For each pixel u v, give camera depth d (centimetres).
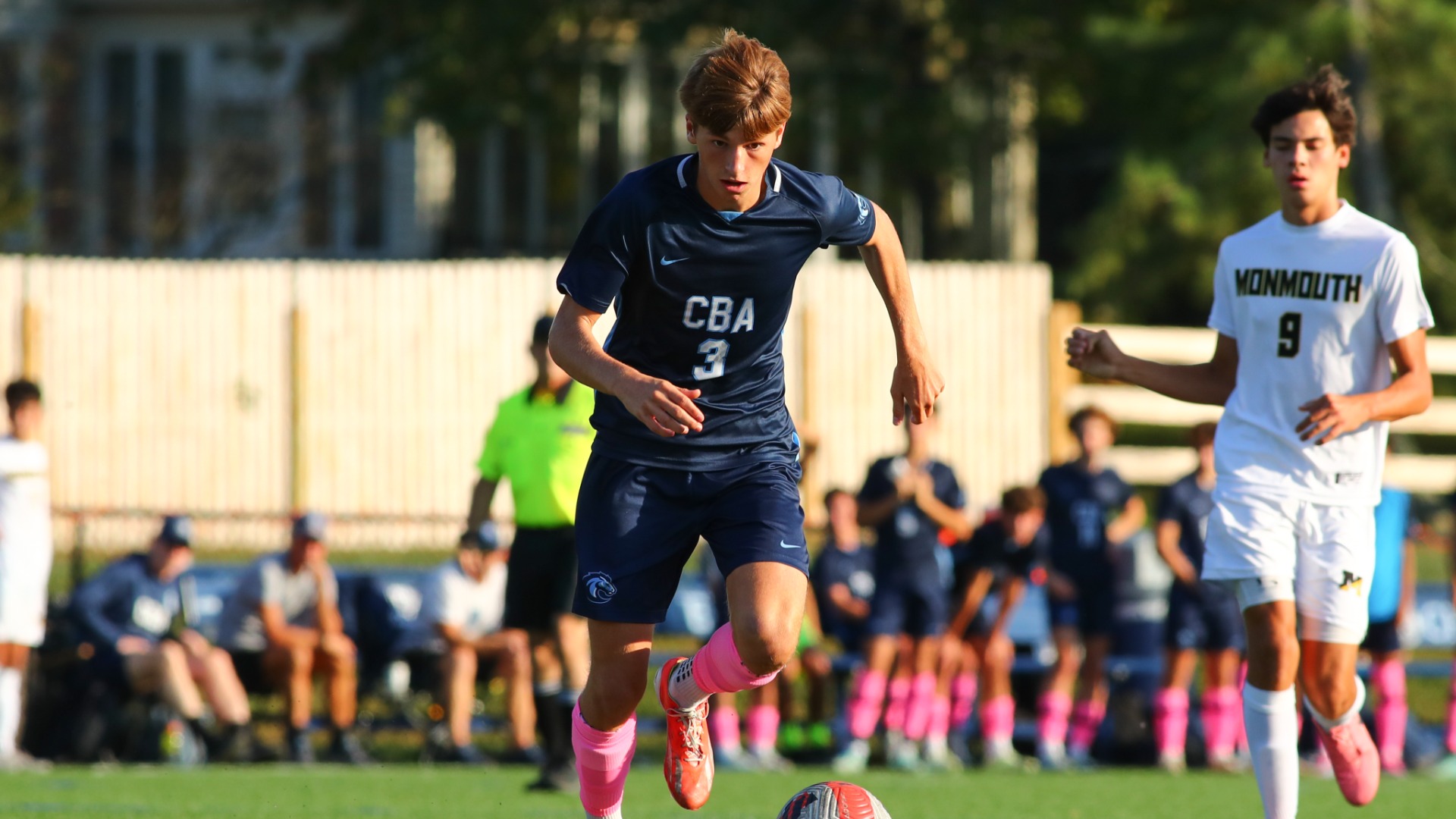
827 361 6194
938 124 8744
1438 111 8656
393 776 3366
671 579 1614
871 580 4059
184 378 6366
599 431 1627
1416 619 4741
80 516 4156
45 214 9250
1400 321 1806
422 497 6334
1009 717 3991
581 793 1702
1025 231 10494
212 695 3684
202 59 9975
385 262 6388
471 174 10112
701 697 1616
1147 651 4122
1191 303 9619
